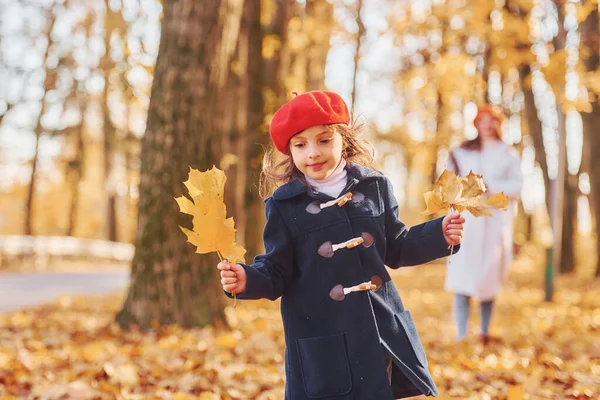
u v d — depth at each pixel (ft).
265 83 37.35
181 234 23.39
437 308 35.58
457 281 20.97
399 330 9.62
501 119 21.44
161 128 23.03
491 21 35.73
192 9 22.95
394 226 10.13
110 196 107.45
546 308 31.89
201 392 15.33
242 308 31.65
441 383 16.06
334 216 9.74
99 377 16.33
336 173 10.05
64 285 50.44
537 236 95.45
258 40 36.65
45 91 78.59
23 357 18.26
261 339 20.86
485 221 20.76
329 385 9.25
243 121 34.06
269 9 37.35
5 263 66.69
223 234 8.91
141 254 23.49
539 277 56.80
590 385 15.31
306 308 9.60
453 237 9.78
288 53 43.80
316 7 47.06
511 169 21.06
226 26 23.52
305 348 9.48
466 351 19.75
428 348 20.81
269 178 10.34
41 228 147.13
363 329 9.38
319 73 51.78
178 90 22.89
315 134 9.53
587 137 49.85
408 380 9.81
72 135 86.99
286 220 9.82
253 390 15.35
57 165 96.02
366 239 9.75
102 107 82.38
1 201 151.02
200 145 23.13
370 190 10.12
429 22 43.96
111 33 35.37
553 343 21.31
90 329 24.25
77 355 18.92
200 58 23.00
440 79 45.37
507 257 21.11
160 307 23.25
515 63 34.58
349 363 9.30
